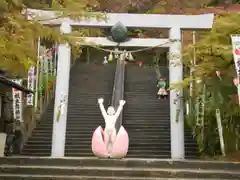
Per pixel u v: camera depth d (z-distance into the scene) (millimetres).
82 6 9117
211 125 14266
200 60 12688
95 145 11148
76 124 16156
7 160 10336
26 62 9719
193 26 12844
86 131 15516
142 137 15031
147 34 28203
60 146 12234
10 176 9211
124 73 22094
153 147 14297
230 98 13484
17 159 10336
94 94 19547
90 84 21547
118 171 9508
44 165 10219
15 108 13969
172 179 9266
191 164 10094
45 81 18141
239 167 10094
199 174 9516
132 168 9883
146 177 9430
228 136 14117
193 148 14516
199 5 24859
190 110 15734
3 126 14242
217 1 21359
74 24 12633
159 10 27828
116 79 19859
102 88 20984
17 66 9797
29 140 15242
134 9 32156
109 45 13016
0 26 7512
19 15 7629
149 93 19797
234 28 11195
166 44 12883
